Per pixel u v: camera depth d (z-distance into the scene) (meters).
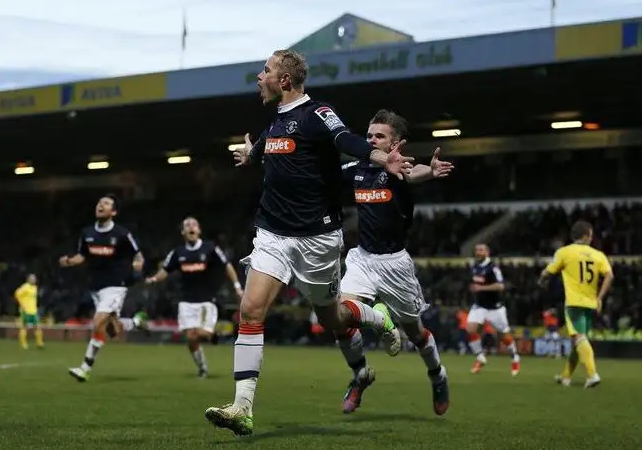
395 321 7.46
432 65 24.59
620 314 27.50
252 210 39.25
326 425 6.68
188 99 28.67
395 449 5.37
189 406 8.37
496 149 34.41
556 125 31.69
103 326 12.09
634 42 21.97
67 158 40.50
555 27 22.98
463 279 31.69
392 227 7.33
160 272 13.35
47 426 6.51
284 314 31.42
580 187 32.97
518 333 26.88
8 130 34.47
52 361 17.94
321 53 26.08
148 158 40.41
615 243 30.31
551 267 12.18
